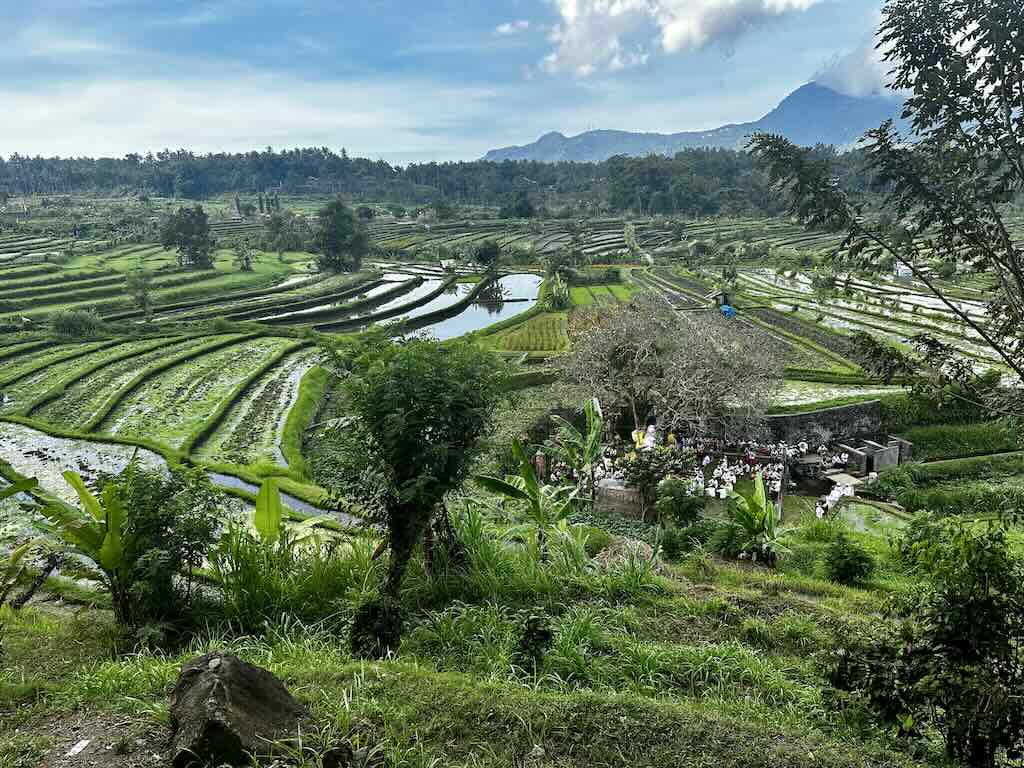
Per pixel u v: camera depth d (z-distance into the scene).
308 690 5.78
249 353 41.38
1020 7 5.00
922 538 5.50
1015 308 5.72
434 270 92.81
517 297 72.88
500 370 9.63
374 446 8.88
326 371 36.16
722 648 8.07
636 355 28.53
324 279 80.62
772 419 29.50
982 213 5.68
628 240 105.19
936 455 29.50
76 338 45.12
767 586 11.67
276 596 9.09
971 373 5.95
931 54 5.55
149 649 8.28
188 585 9.54
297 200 172.12
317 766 4.53
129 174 181.50
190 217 83.50
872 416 30.53
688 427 29.61
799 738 5.49
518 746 5.25
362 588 8.98
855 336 6.34
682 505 17.83
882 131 5.75
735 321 45.25
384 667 6.29
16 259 78.75
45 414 29.30
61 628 9.28
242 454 25.00
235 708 4.76
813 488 27.11
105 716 5.56
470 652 7.75
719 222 122.81
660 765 5.09
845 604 10.88
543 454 24.48
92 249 91.00
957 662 5.07
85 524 8.68
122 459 23.61
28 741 5.14
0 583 9.85
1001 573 5.05
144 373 35.38
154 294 66.38
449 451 8.59
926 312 46.88
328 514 18.27
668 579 11.12
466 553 10.17
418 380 8.78
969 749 5.28
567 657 7.44
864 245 5.97
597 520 18.52
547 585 9.91
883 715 5.43
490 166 188.50
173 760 4.61
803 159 5.79
